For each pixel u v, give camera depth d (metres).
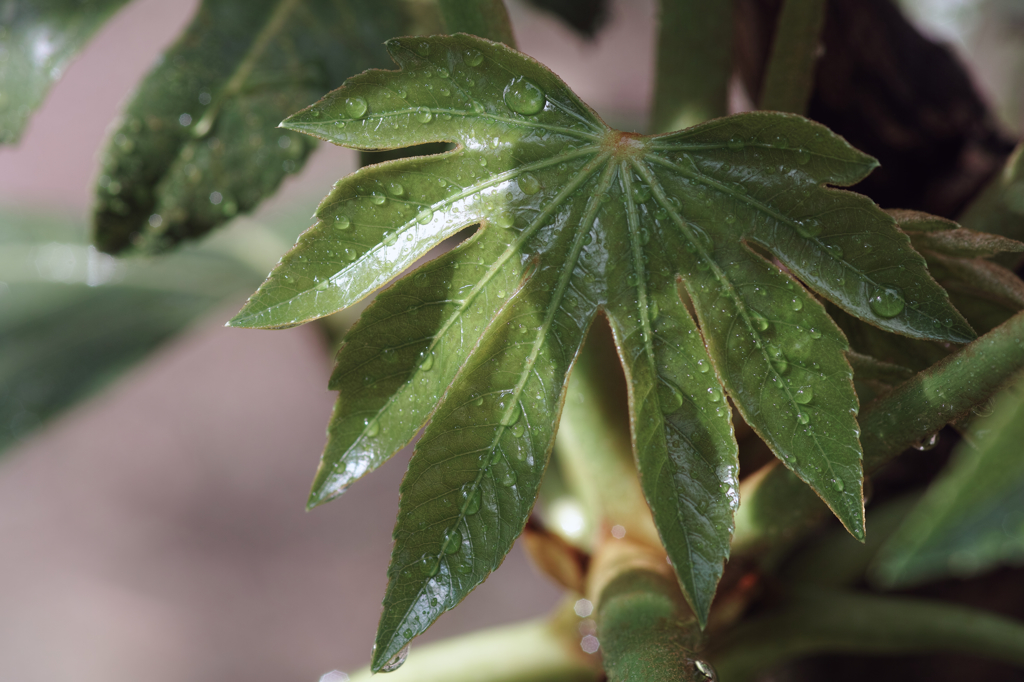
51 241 0.97
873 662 0.85
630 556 0.66
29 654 2.54
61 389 0.82
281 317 0.59
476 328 0.60
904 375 0.61
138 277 0.94
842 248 0.59
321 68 0.70
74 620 2.59
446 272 0.59
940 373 0.59
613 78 2.43
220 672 2.53
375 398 0.59
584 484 0.69
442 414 0.59
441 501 0.59
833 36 0.76
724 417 0.59
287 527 2.74
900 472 0.78
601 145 0.60
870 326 0.62
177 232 0.69
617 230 0.60
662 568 0.65
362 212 0.59
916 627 0.69
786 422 0.59
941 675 0.82
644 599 0.62
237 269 0.98
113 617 2.60
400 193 0.59
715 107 0.69
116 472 2.84
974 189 0.78
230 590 2.65
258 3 0.70
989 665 0.81
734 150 0.60
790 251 0.59
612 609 0.62
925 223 0.61
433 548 0.59
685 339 0.60
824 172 0.59
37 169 2.74
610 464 0.67
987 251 0.61
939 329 0.59
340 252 0.59
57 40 0.70
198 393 2.91
